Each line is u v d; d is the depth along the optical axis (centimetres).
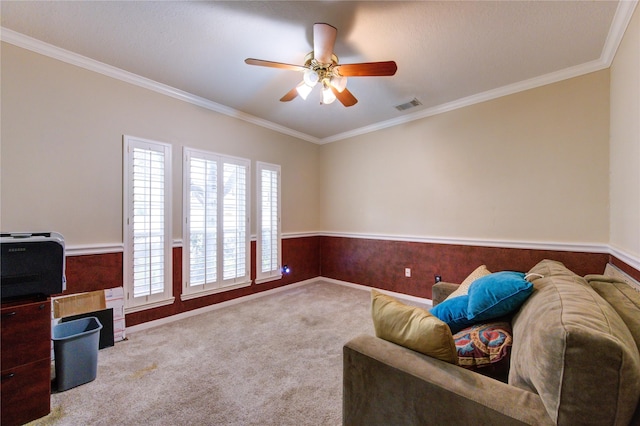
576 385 71
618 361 67
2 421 147
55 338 192
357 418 116
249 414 160
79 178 245
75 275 241
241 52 237
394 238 395
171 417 158
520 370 95
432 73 268
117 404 168
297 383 189
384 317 127
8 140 212
